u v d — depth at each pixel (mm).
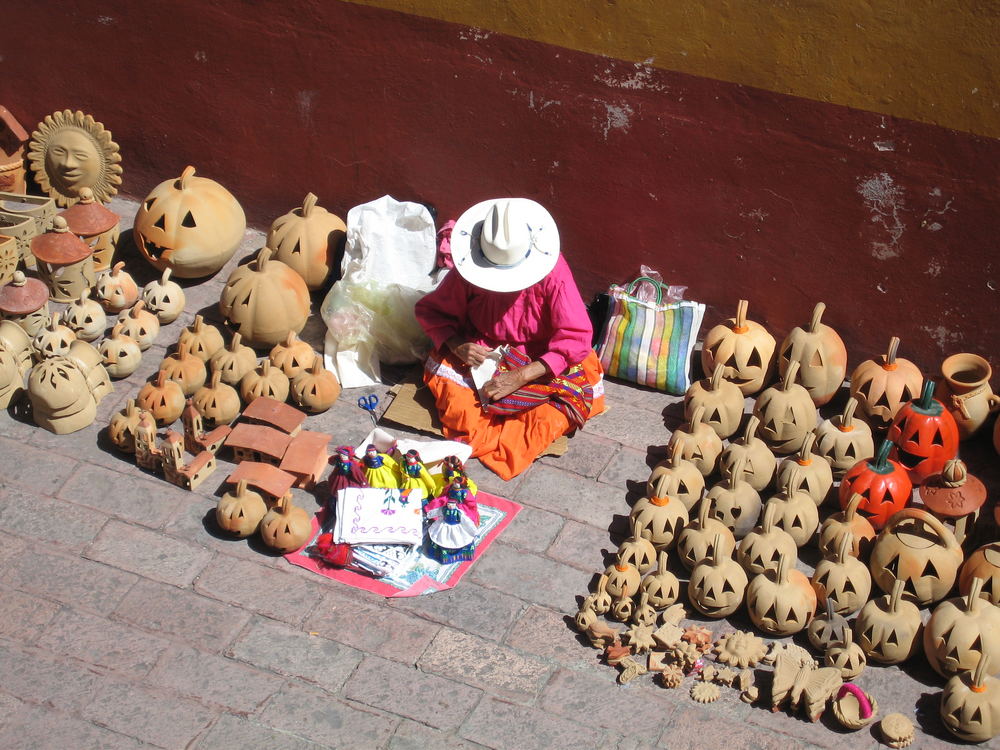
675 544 7262
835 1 7312
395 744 6273
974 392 7926
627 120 8188
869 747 6352
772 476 7523
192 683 6496
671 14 7711
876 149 7707
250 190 9570
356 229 8664
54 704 6352
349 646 6719
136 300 8766
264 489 7250
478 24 8219
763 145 7961
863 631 6629
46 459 7656
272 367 8016
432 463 7543
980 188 7586
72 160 9398
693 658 6602
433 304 8148
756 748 6324
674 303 8531
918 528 6883
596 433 8125
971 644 6402
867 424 7910
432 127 8766
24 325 8156
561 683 6598
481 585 7082
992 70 7180
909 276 8094
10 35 9391
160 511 7387
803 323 8570
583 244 8844
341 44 8633
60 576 6984
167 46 9078
